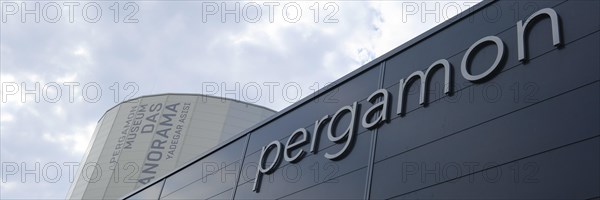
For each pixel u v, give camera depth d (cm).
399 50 1755
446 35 1623
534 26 1385
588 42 1249
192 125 5516
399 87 1653
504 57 1402
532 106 1279
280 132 2034
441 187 1359
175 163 5266
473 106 1407
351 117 1748
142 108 5775
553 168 1166
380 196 1496
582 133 1155
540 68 1311
